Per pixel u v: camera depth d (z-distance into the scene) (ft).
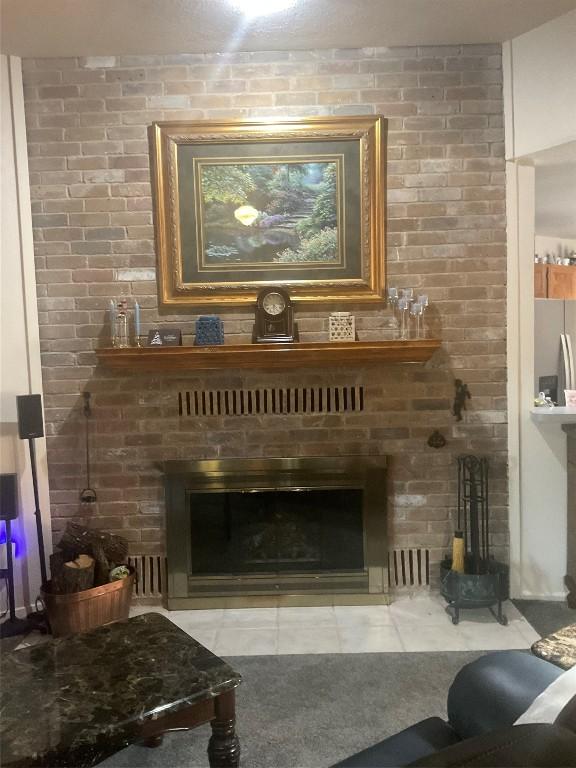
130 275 10.00
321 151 9.78
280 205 9.88
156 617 6.84
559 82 9.16
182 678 5.55
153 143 9.77
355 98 9.76
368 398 10.10
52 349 10.07
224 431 10.16
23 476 9.99
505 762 2.83
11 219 9.73
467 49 9.70
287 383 10.09
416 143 9.81
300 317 10.05
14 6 8.15
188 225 9.90
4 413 9.82
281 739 6.71
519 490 10.12
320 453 10.17
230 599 10.15
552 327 15.31
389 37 9.37
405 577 10.30
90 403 10.13
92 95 9.76
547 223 17.85
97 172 9.86
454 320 10.01
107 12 8.36
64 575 8.82
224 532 10.25
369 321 10.01
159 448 10.18
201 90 9.77
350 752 6.50
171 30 8.93
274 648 8.73
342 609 9.98
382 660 8.34
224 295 9.95
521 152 9.59
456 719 4.65
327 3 8.30
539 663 4.73
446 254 9.94
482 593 9.20
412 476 10.18
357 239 9.91
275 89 9.77
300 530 10.27
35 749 4.63
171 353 9.47
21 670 5.72
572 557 9.94
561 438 10.05
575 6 8.63
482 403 10.09
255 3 8.26
